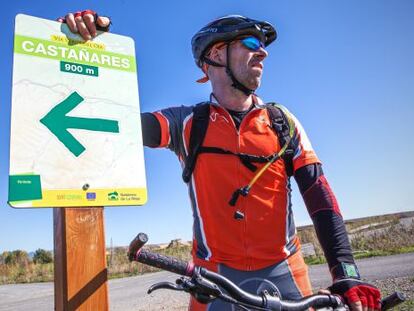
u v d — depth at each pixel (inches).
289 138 84.8
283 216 82.4
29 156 62.6
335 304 59.4
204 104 89.3
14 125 62.7
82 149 67.4
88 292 63.5
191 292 51.9
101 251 66.2
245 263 77.3
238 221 78.2
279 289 77.5
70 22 72.1
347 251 71.2
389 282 290.7
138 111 75.5
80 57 71.9
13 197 59.8
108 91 73.2
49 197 62.6
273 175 82.4
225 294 53.4
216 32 88.8
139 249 50.1
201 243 81.4
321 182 80.4
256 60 89.7
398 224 762.2
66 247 63.6
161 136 84.5
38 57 67.7
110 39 76.5
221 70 91.0
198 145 82.8
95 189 66.7
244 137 83.2
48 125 65.5
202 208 81.4
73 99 69.1
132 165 71.4
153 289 49.4
